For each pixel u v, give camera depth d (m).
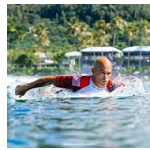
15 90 10.22
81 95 10.16
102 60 10.08
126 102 8.97
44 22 105.56
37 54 88.31
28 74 75.31
